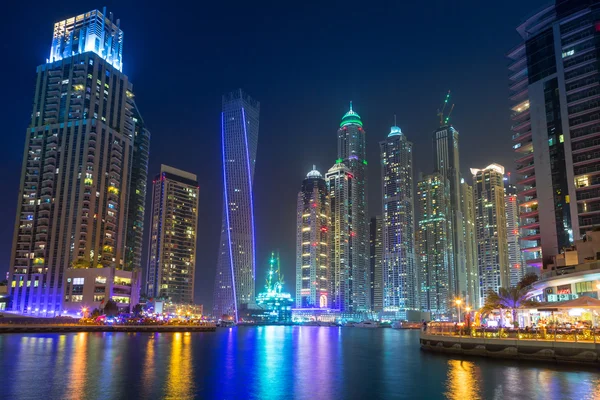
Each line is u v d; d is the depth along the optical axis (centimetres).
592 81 13475
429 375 5069
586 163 13050
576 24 14100
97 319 16625
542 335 6094
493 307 9119
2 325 14138
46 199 19675
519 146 14975
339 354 8319
